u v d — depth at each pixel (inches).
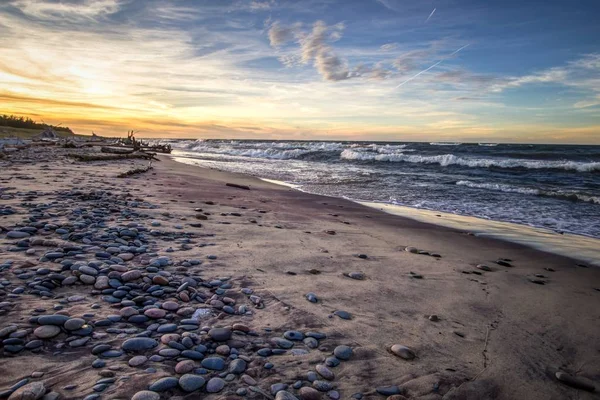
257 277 156.8
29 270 132.6
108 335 97.1
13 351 84.0
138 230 211.6
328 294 145.8
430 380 93.4
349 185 615.8
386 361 100.3
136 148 1387.8
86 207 262.2
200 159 1298.0
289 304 132.2
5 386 73.0
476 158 1122.7
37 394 70.2
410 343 112.6
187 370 84.9
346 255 207.0
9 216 212.4
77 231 191.9
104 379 78.2
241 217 287.7
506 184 621.6
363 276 172.6
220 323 111.8
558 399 91.9
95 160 814.5
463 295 159.8
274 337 107.2
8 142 1419.8
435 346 112.3
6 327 91.7
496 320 136.5
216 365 88.5
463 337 120.4
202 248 190.5
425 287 165.8
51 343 90.0
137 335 98.8
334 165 1051.3
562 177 718.5
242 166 996.6
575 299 163.3
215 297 130.0
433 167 953.5
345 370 93.9
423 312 138.2
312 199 445.7
